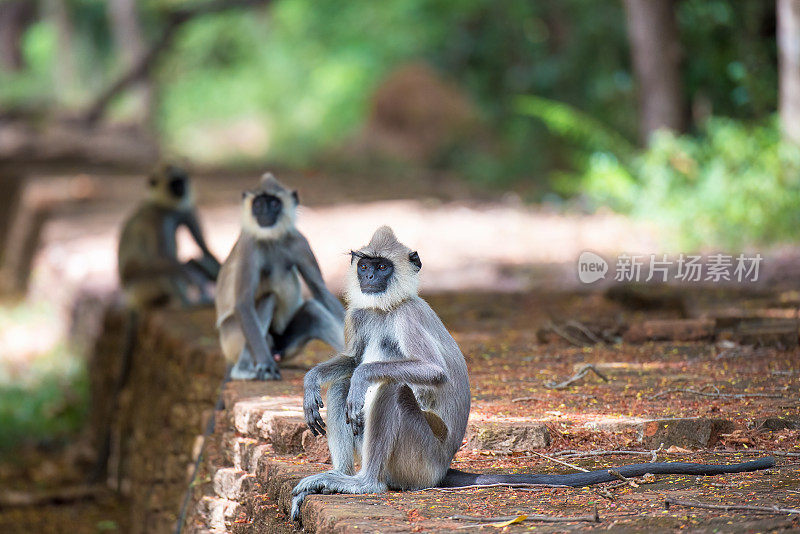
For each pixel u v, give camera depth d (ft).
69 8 193.47
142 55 149.48
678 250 53.26
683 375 27.50
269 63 161.99
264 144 146.30
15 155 128.26
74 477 49.01
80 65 198.70
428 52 130.21
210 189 95.61
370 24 144.97
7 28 215.31
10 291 89.71
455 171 115.24
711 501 17.35
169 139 156.25
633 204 64.59
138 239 47.06
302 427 22.50
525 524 16.37
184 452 33.78
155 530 35.45
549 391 25.82
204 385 32.76
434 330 19.29
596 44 98.02
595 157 70.33
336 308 30.99
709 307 37.29
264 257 30.30
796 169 55.72
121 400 46.80
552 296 43.93
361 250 19.67
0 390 61.57
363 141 124.98
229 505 24.22
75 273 65.51
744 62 71.77
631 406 24.03
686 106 75.31
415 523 16.52
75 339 64.23
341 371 19.66
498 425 21.97
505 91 117.19
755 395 24.84
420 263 19.66
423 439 18.67
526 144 104.42
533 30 109.91
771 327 32.68
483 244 61.05
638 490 18.56
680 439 22.13
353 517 16.92
